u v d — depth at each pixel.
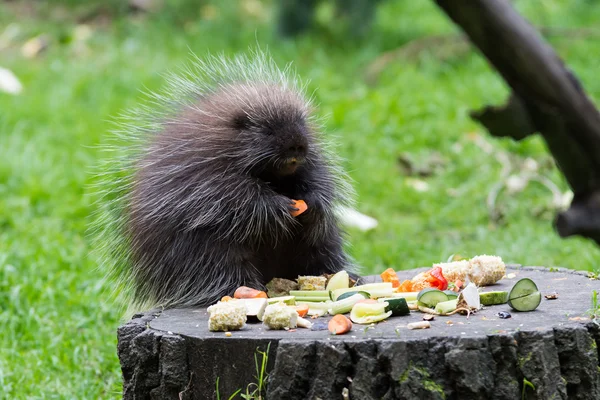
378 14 22.52
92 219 12.29
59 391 7.34
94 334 8.51
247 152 6.50
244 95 6.78
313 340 4.99
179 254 6.53
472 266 6.46
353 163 14.35
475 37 6.39
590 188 6.73
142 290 6.85
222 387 5.24
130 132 7.38
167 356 5.32
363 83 18.39
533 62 6.37
